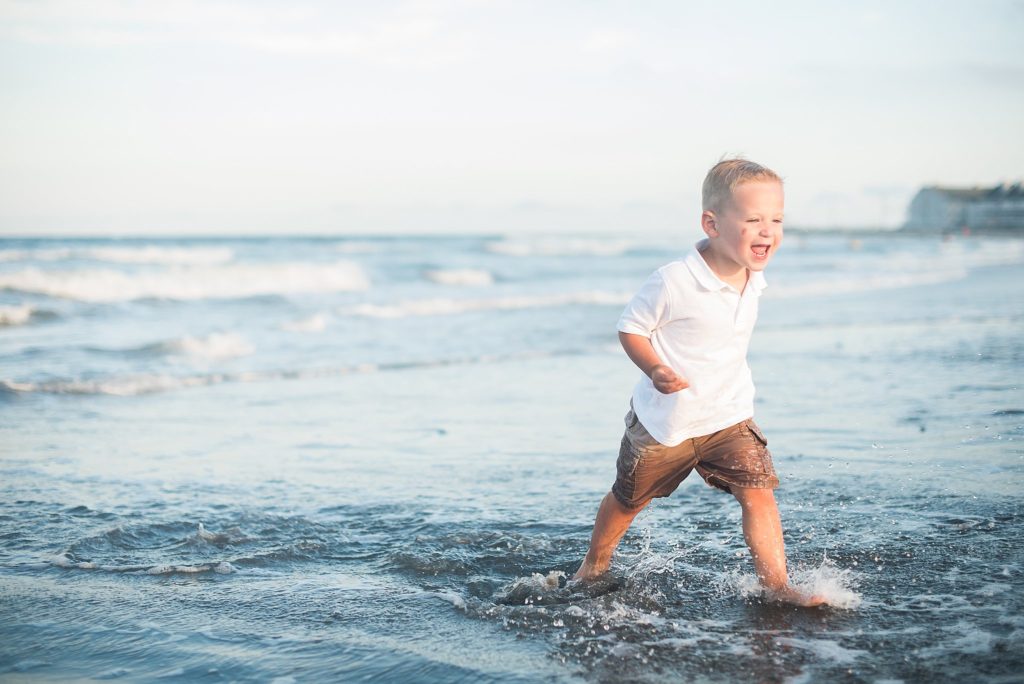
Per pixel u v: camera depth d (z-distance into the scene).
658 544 3.59
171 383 8.53
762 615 2.79
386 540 3.77
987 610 2.77
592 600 2.97
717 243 2.87
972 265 37.12
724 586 3.08
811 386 7.46
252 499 4.51
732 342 2.89
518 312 16.52
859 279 26.81
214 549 3.70
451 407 7.26
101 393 8.05
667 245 72.31
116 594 3.13
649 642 2.60
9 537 3.89
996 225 137.12
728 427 2.93
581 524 3.93
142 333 12.64
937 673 2.32
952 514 3.85
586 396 7.74
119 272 19.27
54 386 8.09
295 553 3.59
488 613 2.87
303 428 6.48
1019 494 4.13
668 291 2.85
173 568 3.39
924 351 9.48
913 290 21.27
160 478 5.01
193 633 2.74
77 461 5.47
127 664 2.51
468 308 17.41
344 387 8.38
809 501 4.12
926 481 4.41
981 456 4.89
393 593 3.11
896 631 2.62
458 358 10.33
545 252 49.72
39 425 6.66
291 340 12.10
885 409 6.34
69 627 2.80
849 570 3.19
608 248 51.09
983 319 13.09
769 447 5.25
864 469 4.69
